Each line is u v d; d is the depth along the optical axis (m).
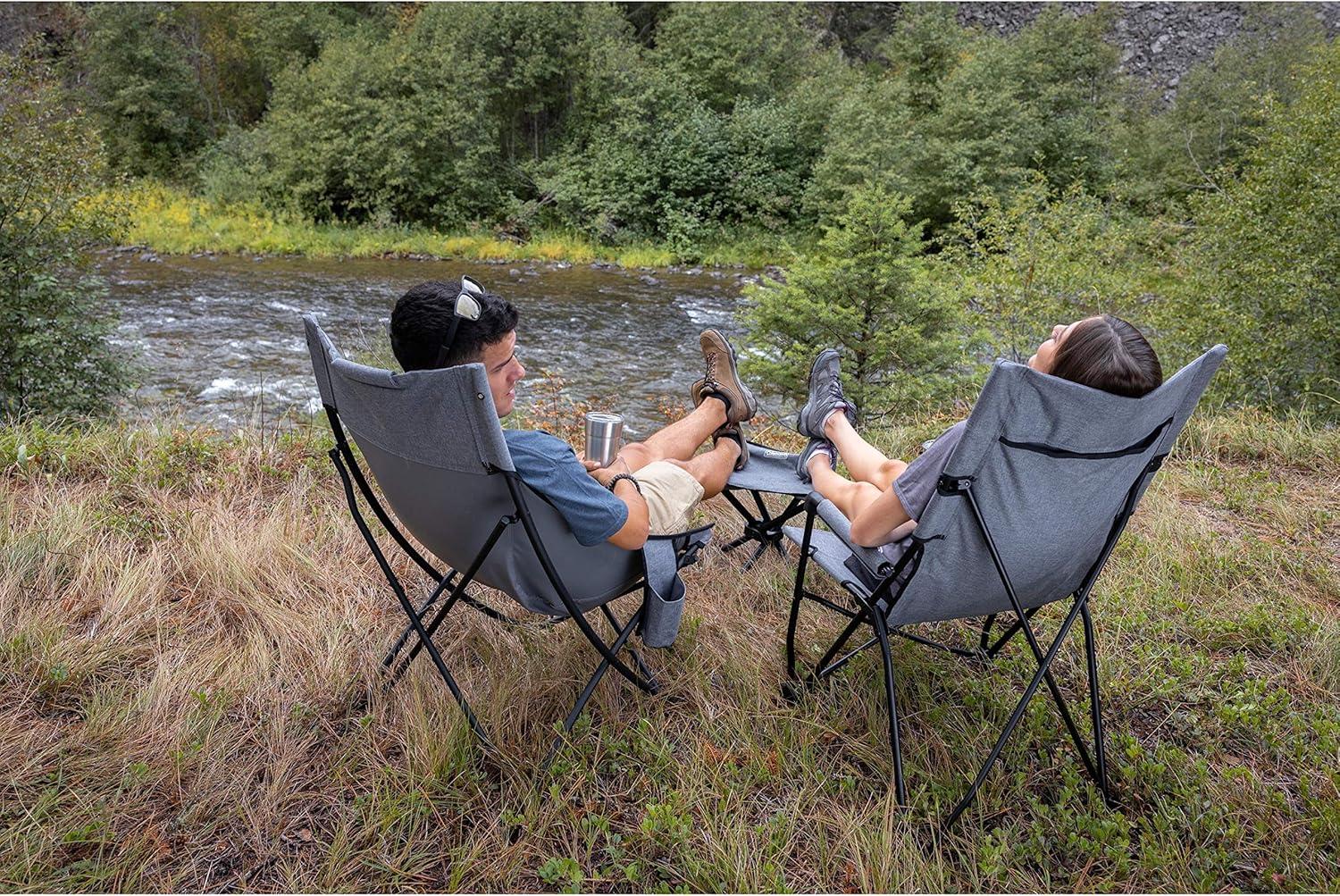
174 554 2.57
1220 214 6.60
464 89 18.39
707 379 2.45
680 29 20.08
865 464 2.23
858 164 16.33
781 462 2.60
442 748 1.82
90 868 1.54
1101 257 7.55
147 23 21.12
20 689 1.97
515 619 2.33
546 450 1.63
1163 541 2.89
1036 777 1.87
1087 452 1.59
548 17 19.20
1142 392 1.57
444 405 1.50
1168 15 21.55
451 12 19.16
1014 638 2.35
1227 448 3.89
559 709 2.01
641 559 1.88
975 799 1.77
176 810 1.68
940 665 2.23
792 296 5.77
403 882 1.57
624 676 2.04
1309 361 5.93
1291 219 6.00
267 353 9.07
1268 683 2.20
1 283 5.67
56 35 21.75
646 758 1.86
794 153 18.20
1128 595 2.55
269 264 14.68
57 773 1.73
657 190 17.84
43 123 5.96
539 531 1.69
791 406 6.39
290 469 3.23
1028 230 7.39
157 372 8.22
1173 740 2.00
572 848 1.64
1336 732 1.97
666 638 1.94
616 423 1.90
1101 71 20.08
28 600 2.29
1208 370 1.63
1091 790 1.78
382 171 17.70
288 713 1.96
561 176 18.47
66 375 6.05
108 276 12.86
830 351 2.43
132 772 1.73
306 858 1.61
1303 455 3.79
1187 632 2.41
